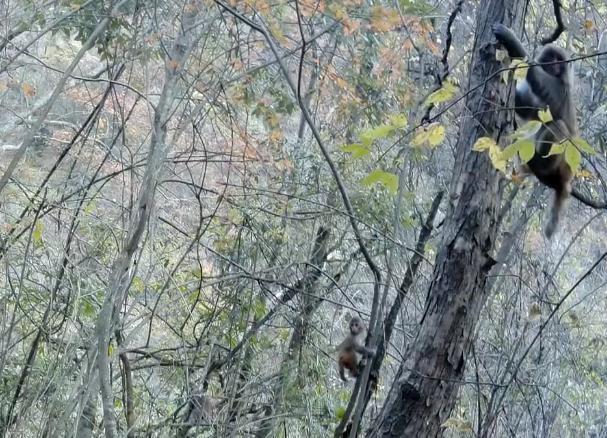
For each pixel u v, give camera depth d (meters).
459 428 8.09
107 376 8.13
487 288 9.49
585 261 16.16
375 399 10.62
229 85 10.59
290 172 11.41
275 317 11.23
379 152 11.10
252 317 11.72
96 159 12.13
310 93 11.16
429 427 7.95
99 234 10.38
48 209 9.76
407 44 10.04
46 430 8.27
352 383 11.91
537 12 13.09
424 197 13.11
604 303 16.23
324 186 11.20
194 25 9.25
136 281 10.53
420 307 11.09
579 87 13.27
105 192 11.98
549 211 9.76
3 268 9.85
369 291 12.90
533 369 11.41
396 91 10.41
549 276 12.08
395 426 7.95
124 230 9.62
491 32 7.95
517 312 12.46
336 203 11.09
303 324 10.73
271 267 10.53
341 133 11.66
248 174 11.34
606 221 16.05
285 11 10.94
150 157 8.59
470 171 8.00
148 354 10.25
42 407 9.03
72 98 12.73
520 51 7.87
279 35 8.77
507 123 7.98
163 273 10.60
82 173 11.38
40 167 12.00
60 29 11.03
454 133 12.38
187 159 11.35
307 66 11.42
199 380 9.98
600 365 15.11
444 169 13.09
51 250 10.34
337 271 12.16
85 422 9.03
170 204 11.41
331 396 10.95
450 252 8.00
